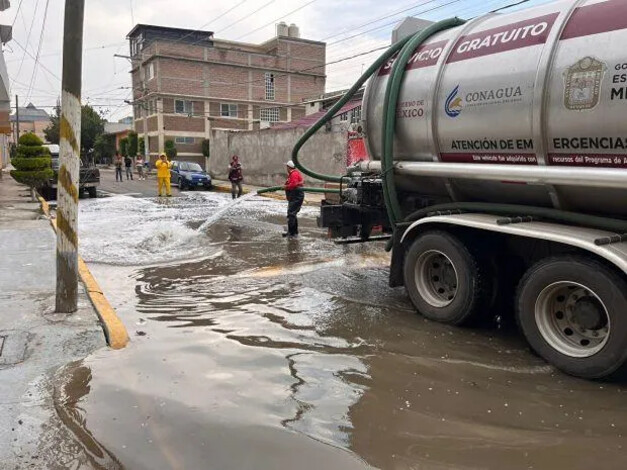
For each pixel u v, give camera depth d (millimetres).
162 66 52812
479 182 5340
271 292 6844
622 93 3975
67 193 5273
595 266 4070
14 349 4523
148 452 3117
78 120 5227
